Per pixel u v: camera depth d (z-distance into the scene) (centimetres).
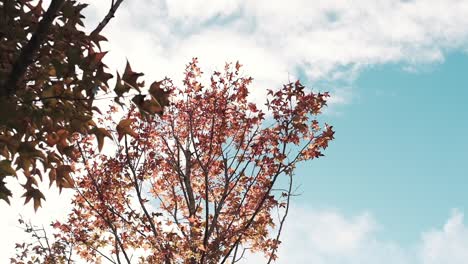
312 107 894
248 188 945
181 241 876
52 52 360
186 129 1066
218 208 927
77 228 978
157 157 1018
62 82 355
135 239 943
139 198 931
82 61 339
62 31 361
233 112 1002
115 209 959
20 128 356
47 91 354
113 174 956
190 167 1038
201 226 896
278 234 922
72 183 391
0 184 367
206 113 1005
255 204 968
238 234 960
